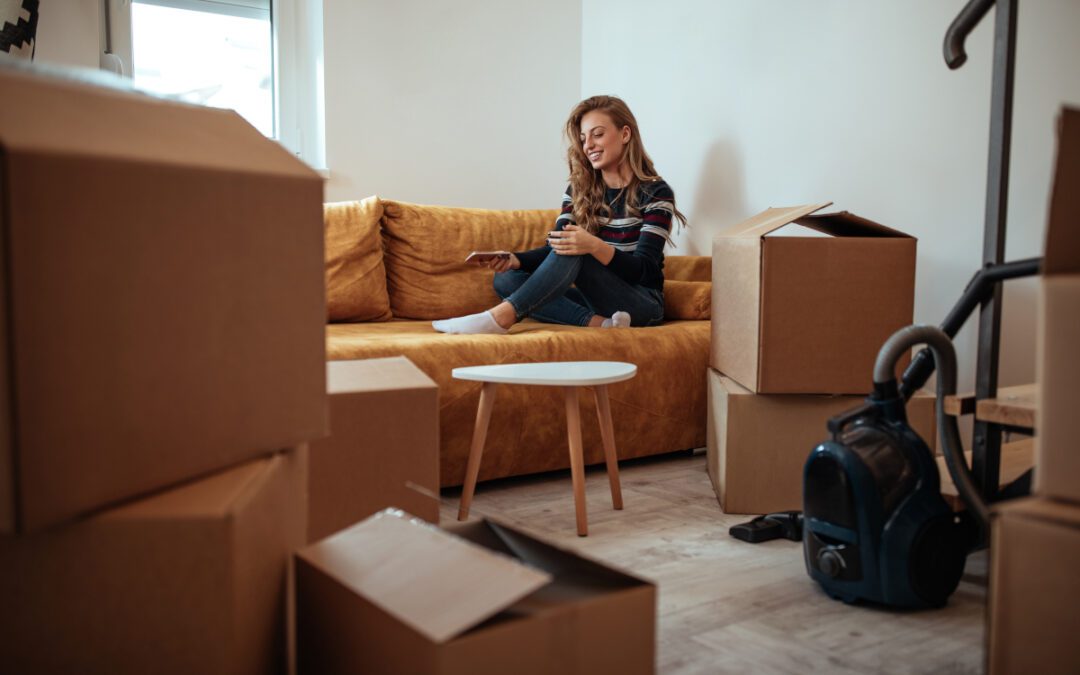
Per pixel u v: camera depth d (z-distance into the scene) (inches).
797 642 50.6
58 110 31.7
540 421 88.4
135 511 31.2
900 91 96.3
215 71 125.9
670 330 99.2
